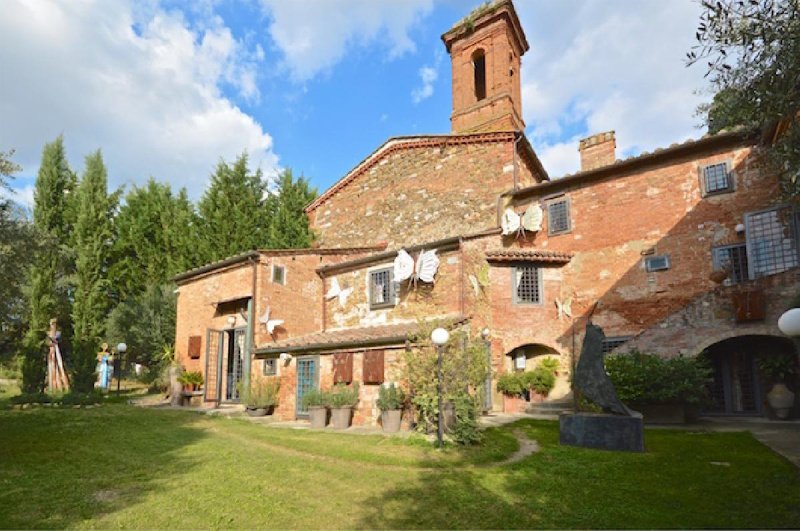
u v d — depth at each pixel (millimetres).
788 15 5609
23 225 10867
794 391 13359
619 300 15938
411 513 5566
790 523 5008
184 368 18812
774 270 13523
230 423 12977
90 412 14375
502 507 5742
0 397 19625
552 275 17031
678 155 15625
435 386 9836
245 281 16922
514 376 15727
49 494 6219
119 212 27516
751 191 14305
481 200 19188
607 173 16844
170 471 7461
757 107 6344
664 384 12453
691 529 4953
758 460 7719
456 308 14492
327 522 5293
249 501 5980
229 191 23672
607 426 8961
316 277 18594
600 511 5551
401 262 15484
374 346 12516
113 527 5113
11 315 11781
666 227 15523
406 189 21266
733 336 13336
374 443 9594
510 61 23641
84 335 20844
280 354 15070
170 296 24438
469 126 22750
